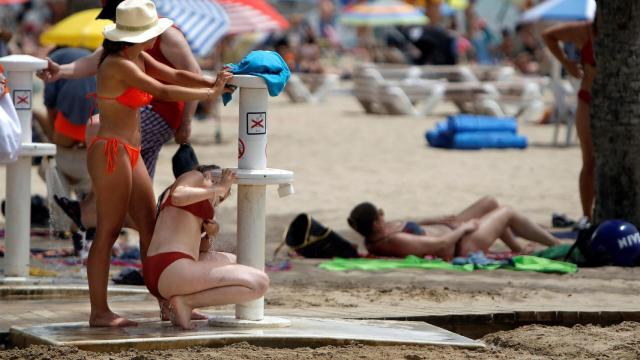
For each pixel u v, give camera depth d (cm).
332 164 4481
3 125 1775
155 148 2089
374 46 10831
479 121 5162
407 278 2255
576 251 2447
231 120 6369
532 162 4600
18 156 1966
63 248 2534
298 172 4222
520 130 5941
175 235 1588
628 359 1543
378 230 2505
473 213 2622
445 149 5091
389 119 6481
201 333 1561
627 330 1764
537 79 6819
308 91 7925
